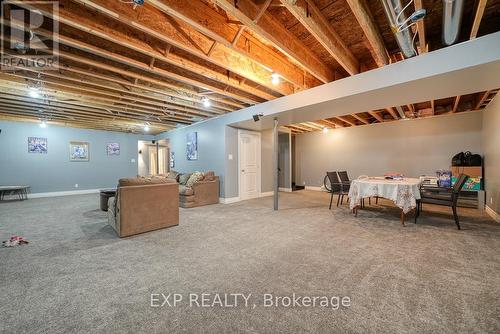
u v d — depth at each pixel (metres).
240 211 4.70
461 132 5.49
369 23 2.19
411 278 1.93
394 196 3.55
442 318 1.44
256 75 3.42
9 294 1.74
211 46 2.78
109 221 3.63
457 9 1.83
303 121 5.16
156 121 6.89
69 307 1.59
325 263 2.23
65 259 2.37
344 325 1.40
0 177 6.60
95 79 3.55
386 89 2.95
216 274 2.04
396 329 1.35
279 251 2.54
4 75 3.37
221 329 1.38
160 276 2.01
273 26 2.36
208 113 5.83
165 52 2.79
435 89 2.94
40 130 7.22
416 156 6.14
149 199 3.29
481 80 2.63
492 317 1.44
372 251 2.50
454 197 3.30
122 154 8.98
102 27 2.25
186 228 3.46
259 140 6.82
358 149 7.25
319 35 2.28
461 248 2.55
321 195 7.03
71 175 7.80
